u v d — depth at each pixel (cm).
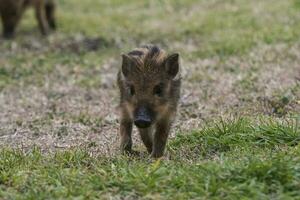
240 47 1894
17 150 1147
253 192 874
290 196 870
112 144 1209
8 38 2317
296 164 936
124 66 1088
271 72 1638
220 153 1067
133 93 1079
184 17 2409
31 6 2356
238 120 1176
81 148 1163
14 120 1452
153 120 1065
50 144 1247
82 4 2814
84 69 1866
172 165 988
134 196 903
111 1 2814
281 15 2231
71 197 893
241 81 1583
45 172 994
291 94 1410
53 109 1526
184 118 1357
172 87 1098
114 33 2284
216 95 1508
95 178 946
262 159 978
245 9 2383
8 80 1795
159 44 2094
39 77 1814
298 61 1717
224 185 895
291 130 1104
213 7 2506
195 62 1816
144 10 2616
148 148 1153
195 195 885
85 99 1597
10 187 955
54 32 2388
